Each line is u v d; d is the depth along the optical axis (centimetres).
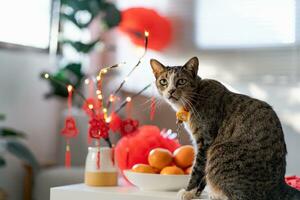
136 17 394
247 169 154
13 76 357
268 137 155
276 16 358
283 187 153
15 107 360
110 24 366
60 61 389
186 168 170
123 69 398
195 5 385
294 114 346
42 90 387
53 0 386
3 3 343
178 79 177
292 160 344
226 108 169
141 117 369
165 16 393
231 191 154
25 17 363
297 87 347
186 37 387
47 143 392
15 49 358
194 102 174
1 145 326
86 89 377
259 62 362
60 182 326
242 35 369
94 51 407
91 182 174
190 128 175
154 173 164
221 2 376
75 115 362
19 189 360
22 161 344
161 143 181
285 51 353
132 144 180
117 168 182
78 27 371
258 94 360
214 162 160
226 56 374
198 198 158
